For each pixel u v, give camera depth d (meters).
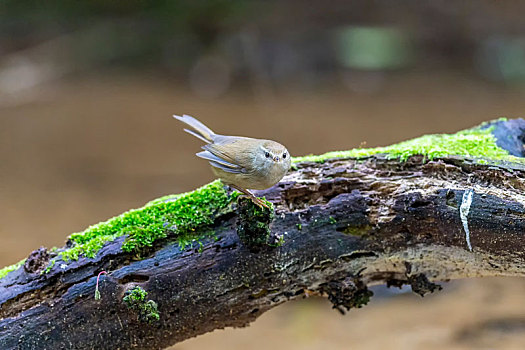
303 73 23.31
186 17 25.08
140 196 14.66
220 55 24.16
